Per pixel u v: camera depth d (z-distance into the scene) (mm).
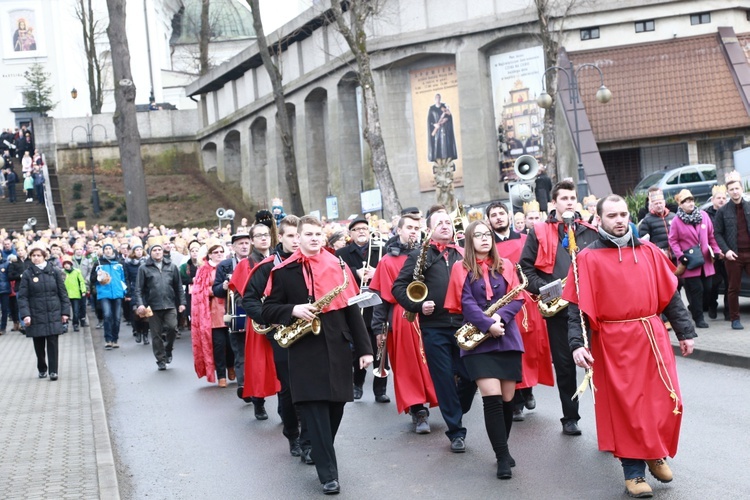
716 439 8805
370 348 8305
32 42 74250
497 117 36875
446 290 9438
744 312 17250
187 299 22047
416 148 39438
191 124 60375
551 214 9797
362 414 11562
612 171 35438
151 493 8508
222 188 56875
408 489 8023
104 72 74062
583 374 12711
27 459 9617
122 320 27641
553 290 7848
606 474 7984
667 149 35031
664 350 7336
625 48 35812
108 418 12328
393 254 10820
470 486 7949
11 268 24328
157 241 17031
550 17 35188
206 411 12422
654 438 7199
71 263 23703
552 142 32562
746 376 11844
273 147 50375
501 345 8250
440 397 9328
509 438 9555
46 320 15453
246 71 52750
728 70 34812
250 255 11422
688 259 15391
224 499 8164
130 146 38250
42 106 70875
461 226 11727
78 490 8211
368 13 34844
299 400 8070
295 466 9141
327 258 8430
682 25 35812
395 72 39562
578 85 35375
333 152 43875
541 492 7605
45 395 13930
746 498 7035
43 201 49219
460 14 37250
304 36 45812
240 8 85375
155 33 76688
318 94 46094
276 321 8141
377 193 31875
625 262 7395
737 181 14977
